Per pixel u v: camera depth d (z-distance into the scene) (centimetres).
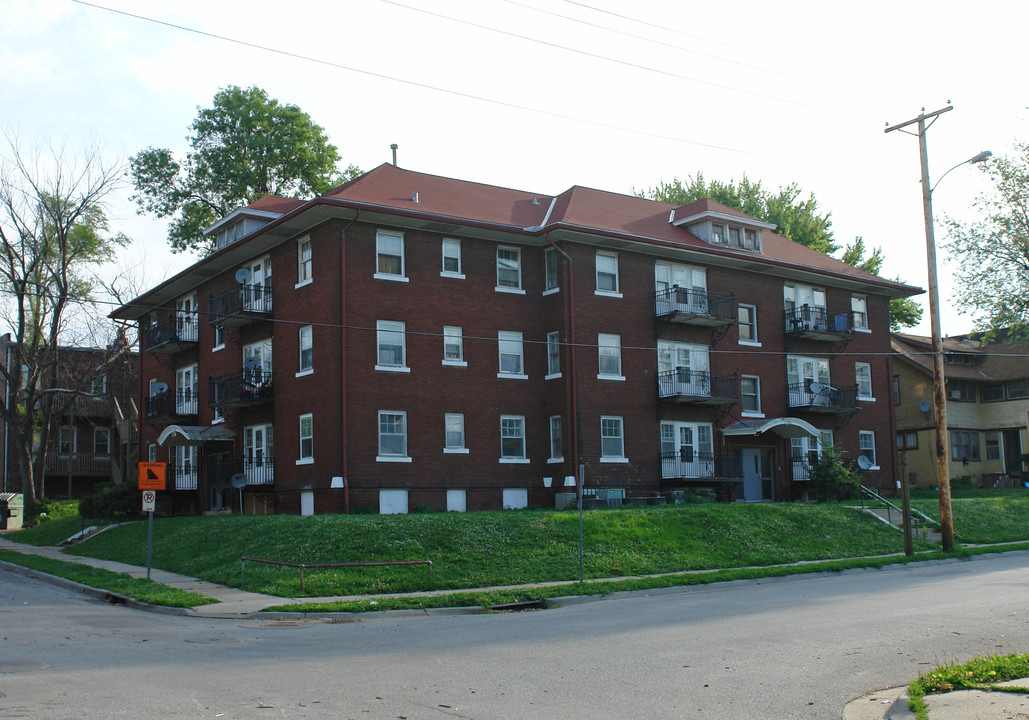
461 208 3484
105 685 1017
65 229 4278
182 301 4294
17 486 5309
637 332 3628
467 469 3322
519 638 1385
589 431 3441
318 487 3141
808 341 4209
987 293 5038
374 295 3206
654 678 1062
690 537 2708
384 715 884
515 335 3497
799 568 2417
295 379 3322
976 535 3284
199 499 3931
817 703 945
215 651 1284
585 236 3456
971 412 5638
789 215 6272
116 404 5678
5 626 1543
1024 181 4959
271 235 3397
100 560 2684
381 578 2080
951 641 1295
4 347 5369
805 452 4138
